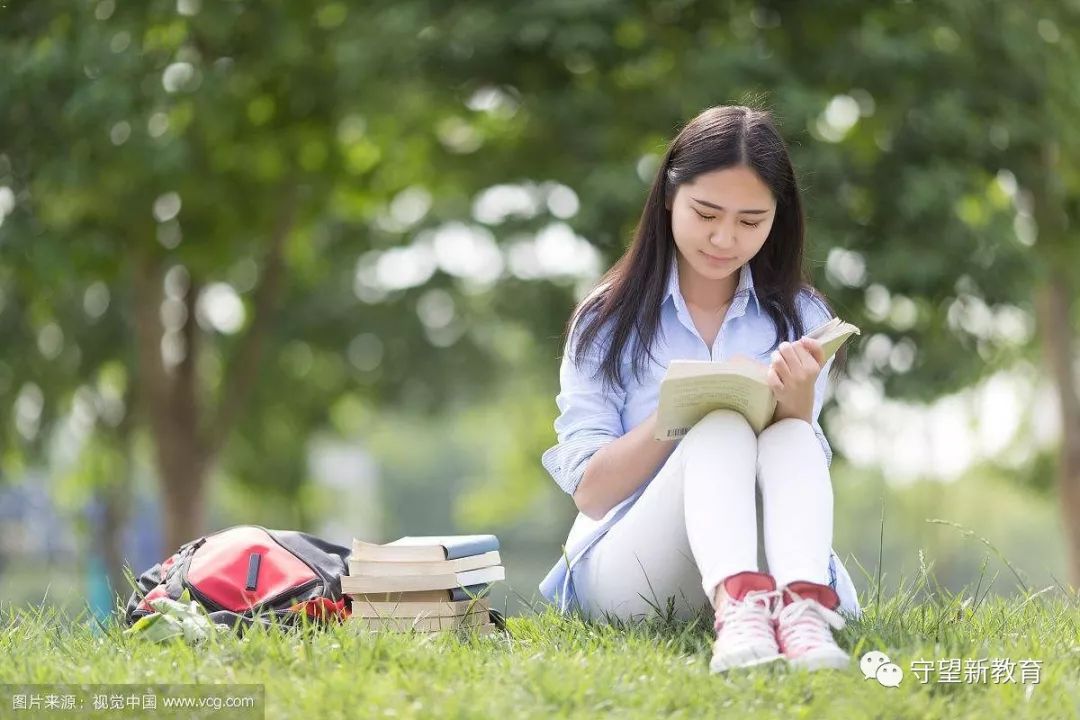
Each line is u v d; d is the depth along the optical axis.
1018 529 40.16
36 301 20.83
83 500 26.72
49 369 23.05
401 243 22.25
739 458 4.79
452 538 5.85
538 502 47.00
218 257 18.52
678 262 5.66
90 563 26.72
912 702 4.06
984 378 22.64
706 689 4.23
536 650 4.98
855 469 16.45
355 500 69.00
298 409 25.86
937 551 26.25
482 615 5.75
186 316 20.56
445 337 25.48
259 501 29.00
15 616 5.75
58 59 14.94
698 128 5.29
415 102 16.80
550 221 18.08
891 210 15.17
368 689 4.19
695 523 4.70
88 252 16.53
